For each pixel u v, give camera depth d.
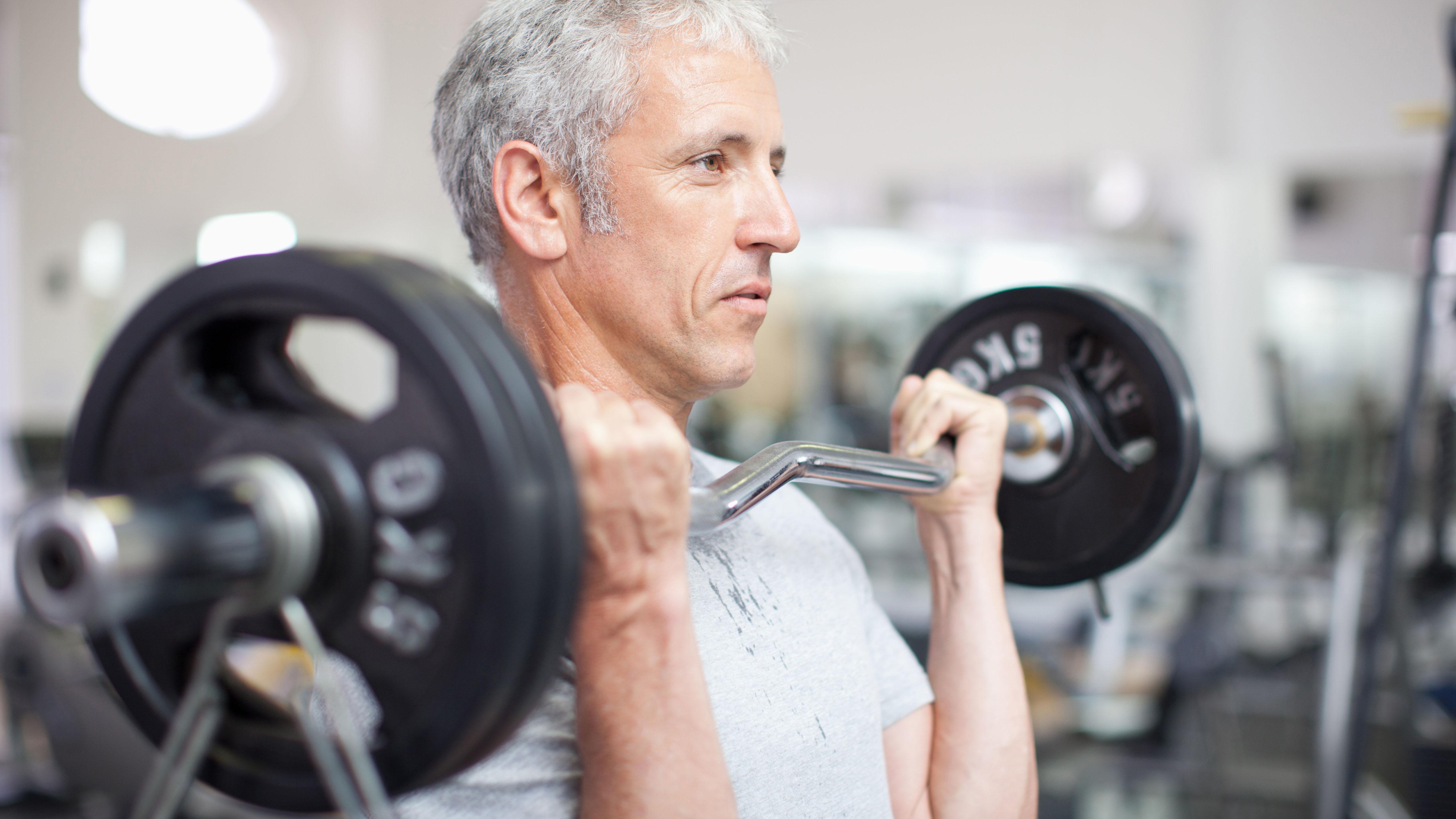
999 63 3.57
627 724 0.58
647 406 0.56
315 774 0.48
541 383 0.46
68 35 4.32
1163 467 0.89
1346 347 5.04
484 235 0.81
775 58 0.79
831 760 0.76
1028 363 0.96
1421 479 3.14
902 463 0.79
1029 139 3.55
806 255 4.96
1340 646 1.99
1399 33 3.17
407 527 0.44
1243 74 3.33
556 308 0.78
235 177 4.29
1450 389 2.29
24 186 4.40
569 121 0.74
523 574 0.42
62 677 2.43
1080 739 2.75
